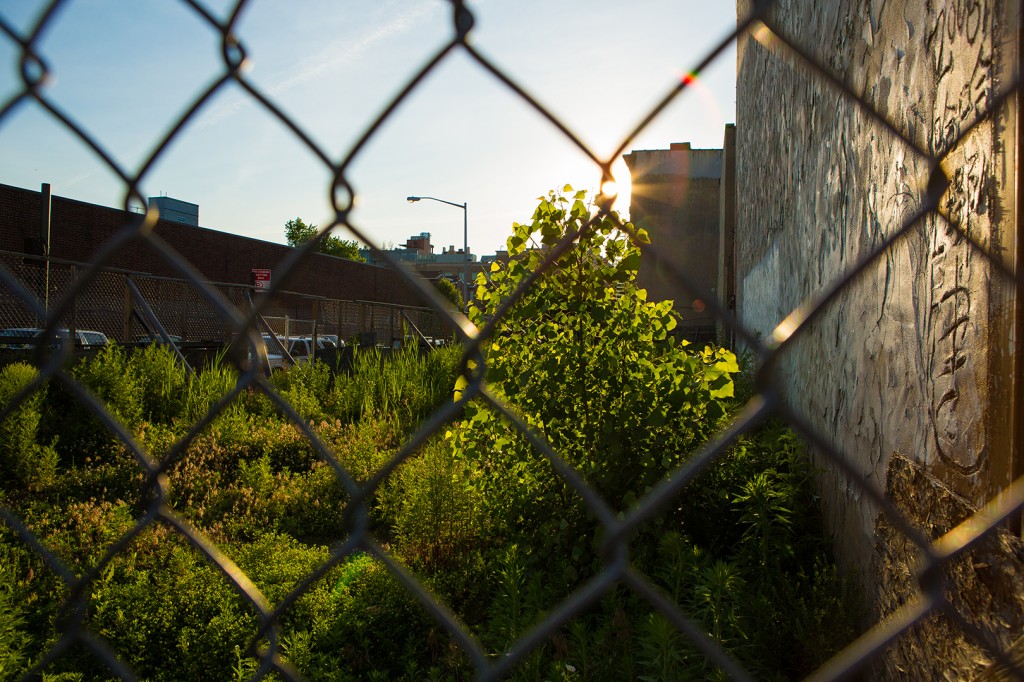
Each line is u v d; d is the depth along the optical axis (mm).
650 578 3188
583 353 3713
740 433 646
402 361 12164
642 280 13906
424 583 3588
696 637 661
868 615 2746
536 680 2518
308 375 11172
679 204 28344
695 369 3748
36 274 10078
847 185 3727
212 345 12727
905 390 2529
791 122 6152
